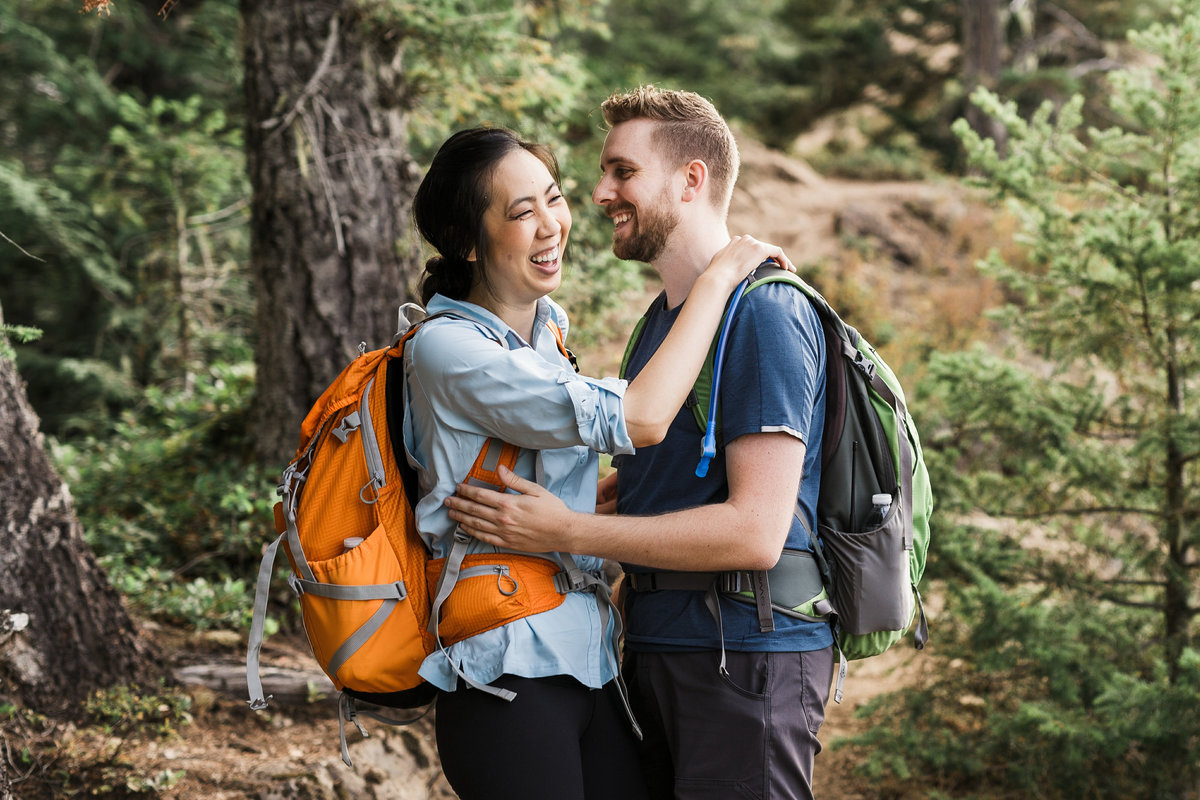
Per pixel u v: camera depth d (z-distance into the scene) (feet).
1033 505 14.28
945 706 14.60
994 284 34.19
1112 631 13.35
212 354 26.17
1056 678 12.81
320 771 10.28
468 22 15.49
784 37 68.23
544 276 6.28
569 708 6.10
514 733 5.91
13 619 9.25
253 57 14.38
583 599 6.28
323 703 11.67
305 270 14.42
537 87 16.85
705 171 6.52
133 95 34.58
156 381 27.63
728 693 6.12
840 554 6.30
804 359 5.93
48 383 30.91
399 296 15.05
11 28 31.81
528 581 6.02
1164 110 12.95
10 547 10.12
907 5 61.11
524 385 5.68
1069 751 12.24
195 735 10.75
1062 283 13.65
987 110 14.30
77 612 10.56
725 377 6.02
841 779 14.61
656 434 5.69
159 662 11.44
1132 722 11.84
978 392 13.84
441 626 6.02
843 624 6.34
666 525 5.76
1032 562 14.06
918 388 14.99
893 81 63.41
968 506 14.14
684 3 67.00
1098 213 13.33
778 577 6.15
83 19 33.63
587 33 53.93
